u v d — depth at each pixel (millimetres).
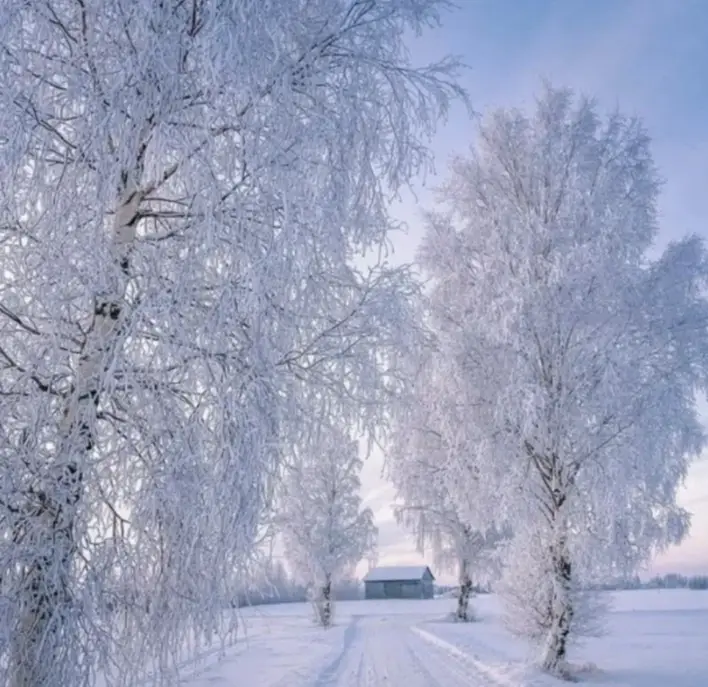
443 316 12188
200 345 4180
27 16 4102
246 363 4254
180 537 3996
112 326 4254
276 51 4492
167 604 4090
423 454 13914
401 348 5188
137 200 4809
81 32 4277
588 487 10570
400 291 5090
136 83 4070
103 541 4109
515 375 10633
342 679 11203
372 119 5160
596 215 11273
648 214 11531
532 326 10680
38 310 4352
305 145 4582
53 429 4223
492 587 13023
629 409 10289
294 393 4785
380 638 20172
